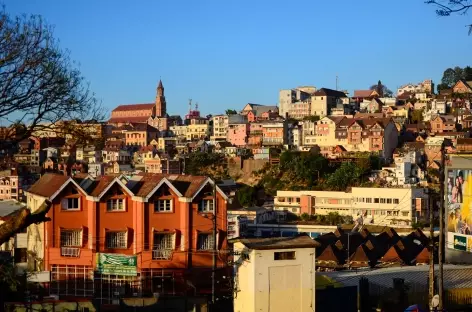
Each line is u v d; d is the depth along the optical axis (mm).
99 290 54625
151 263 54719
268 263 40469
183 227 56062
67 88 30641
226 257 56438
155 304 45438
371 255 80688
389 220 132000
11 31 28797
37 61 29203
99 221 55438
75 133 31766
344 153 189375
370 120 198875
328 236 93312
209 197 57031
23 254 61719
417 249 85375
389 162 183875
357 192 137500
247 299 40812
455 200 60844
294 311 41031
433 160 170125
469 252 59188
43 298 48219
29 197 63406
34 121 29984
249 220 129250
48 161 181750
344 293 43312
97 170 193625
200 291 54031
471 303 46500
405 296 45688
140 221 55406
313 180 174250
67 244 55406
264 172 190500
